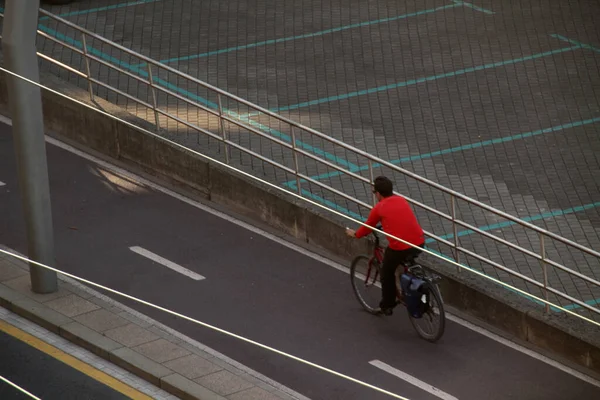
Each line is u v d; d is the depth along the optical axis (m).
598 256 29.91
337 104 45.50
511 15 54.69
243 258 35.31
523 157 41.91
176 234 36.59
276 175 39.34
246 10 54.19
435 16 54.38
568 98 46.75
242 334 31.23
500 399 28.52
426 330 30.95
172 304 32.62
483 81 48.00
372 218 30.39
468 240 36.22
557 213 38.19
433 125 44.12
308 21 53.25
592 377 29.62
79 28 40.91
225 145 38.16
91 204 38.22
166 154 39.53
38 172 31.36
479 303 32.03
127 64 47.47
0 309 32.22
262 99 45.53
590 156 42.12
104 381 28.91
